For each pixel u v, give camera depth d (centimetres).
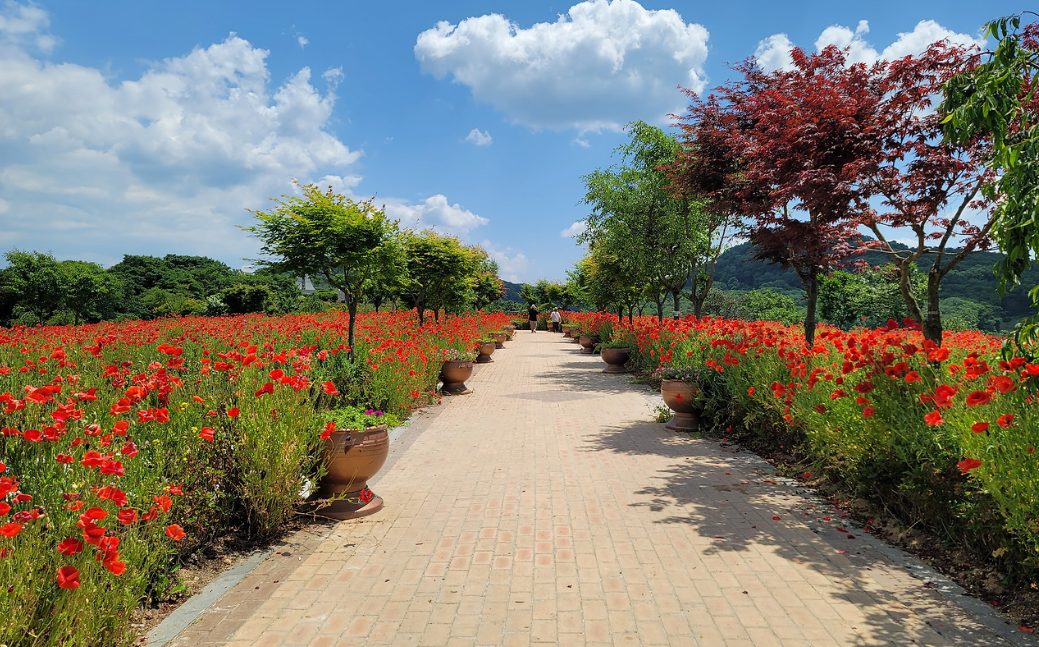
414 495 537
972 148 569
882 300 1792
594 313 2845
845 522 451
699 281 1625
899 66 627
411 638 291
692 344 1014
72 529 255
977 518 341
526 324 4650
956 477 367
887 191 612
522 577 362
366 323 1709
